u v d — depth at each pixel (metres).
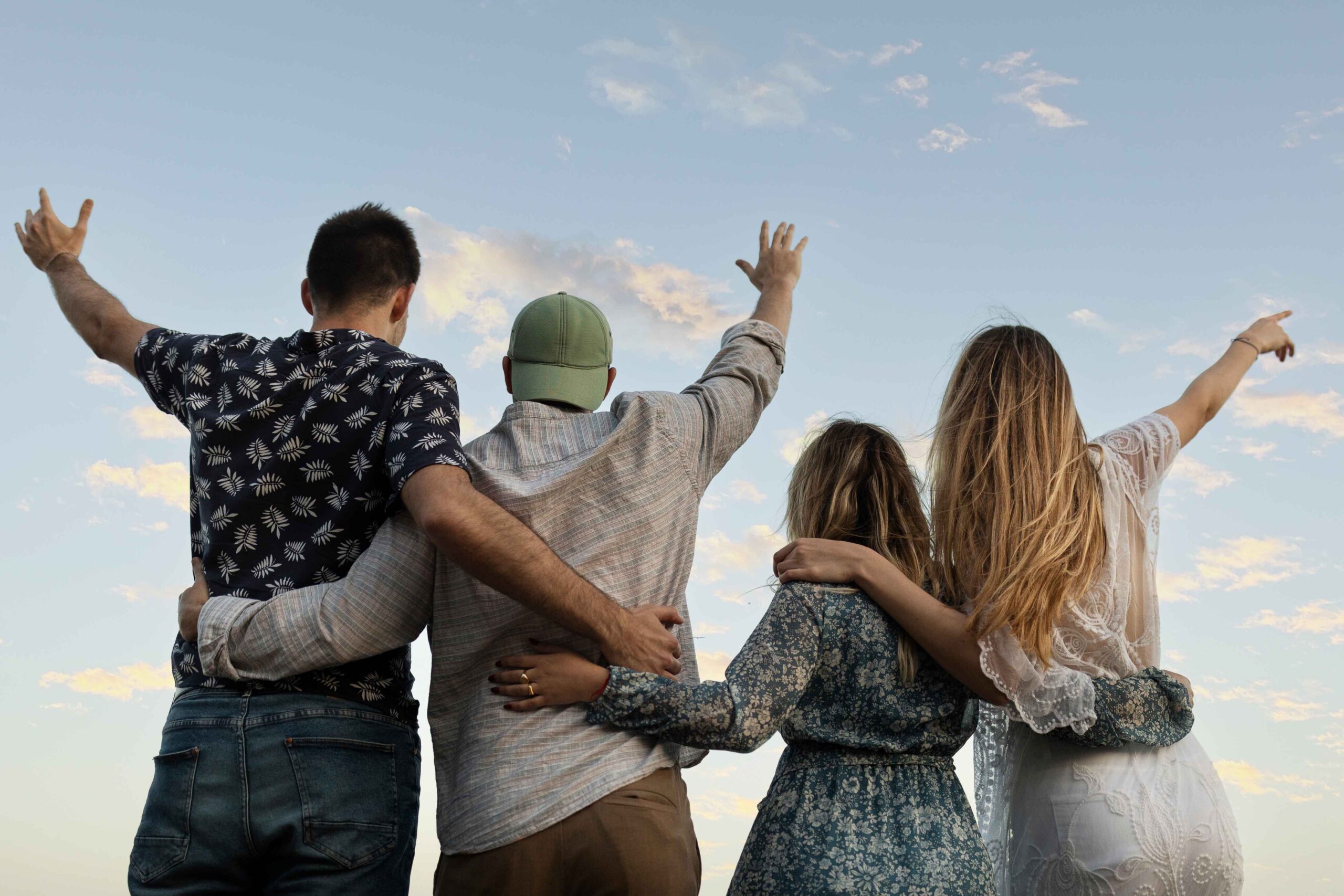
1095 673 2.19
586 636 1.97
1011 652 2.00
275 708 1.95
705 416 2.30
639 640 2.00
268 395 2.08
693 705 1.93
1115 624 2.19
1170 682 2.15
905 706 2.01
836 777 2.00
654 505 2.14
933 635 1.99
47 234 2.66
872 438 2.29
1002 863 2.27
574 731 1.98
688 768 2.15
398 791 2.03
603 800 1.94
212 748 1.94
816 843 1.94
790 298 2.82
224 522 2.04
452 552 1.86
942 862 1.91
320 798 1.93
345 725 1.98
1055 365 2.25
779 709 1.96
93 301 2.50
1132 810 2.09
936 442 2.28
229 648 1.94
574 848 1.92
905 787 1.99
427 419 1.98
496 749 1.99
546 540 2.08
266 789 1.92
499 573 1.88
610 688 1.95
